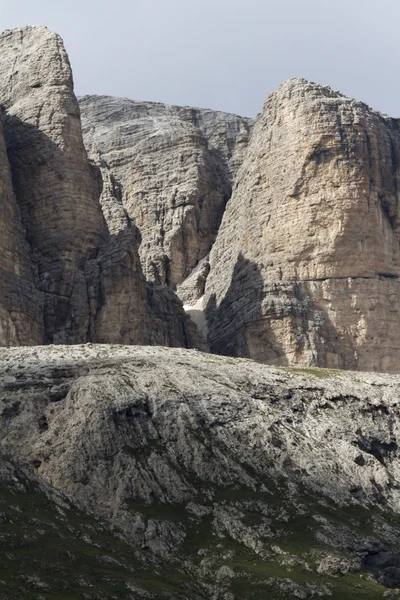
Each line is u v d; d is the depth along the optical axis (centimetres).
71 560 13312
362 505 15725
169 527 14562
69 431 15650
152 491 15088
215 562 14112
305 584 13750
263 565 14162
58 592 12619
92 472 15238
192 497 15125
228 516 14812
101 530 14400
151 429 15950
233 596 13550
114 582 13050
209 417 16350
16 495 14712
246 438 16188
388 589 13888
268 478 15700
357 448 16500
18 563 13025
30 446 15725
